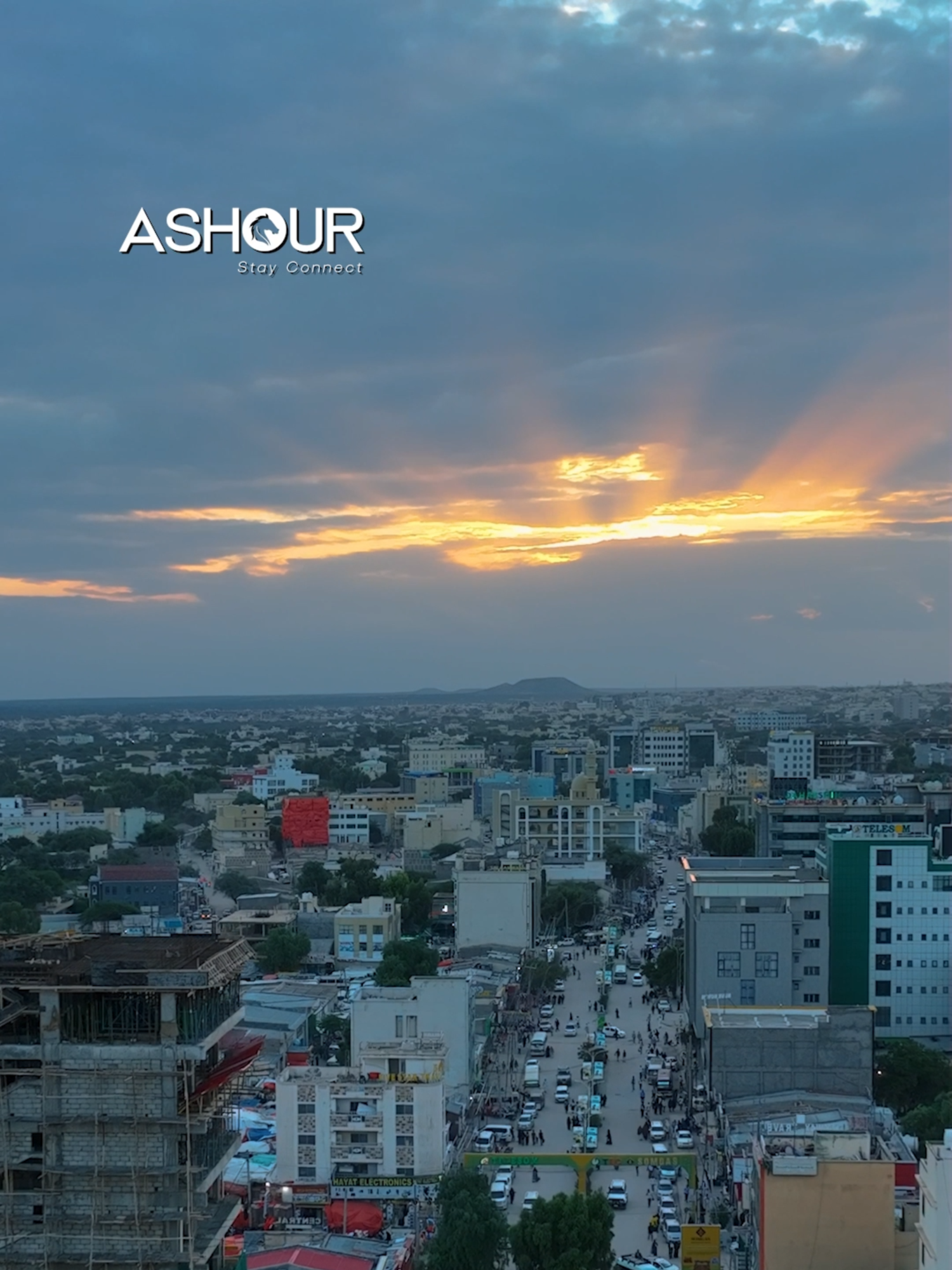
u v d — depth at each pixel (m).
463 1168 181.50
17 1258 108.56
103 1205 108.69
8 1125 109.88
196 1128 109.25
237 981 119.00
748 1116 194.00
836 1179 134.12
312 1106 189.25
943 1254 111.75
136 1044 109.50
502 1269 162.62
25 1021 111.38
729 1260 160.12
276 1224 181.75
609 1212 162.12
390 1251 166.62
